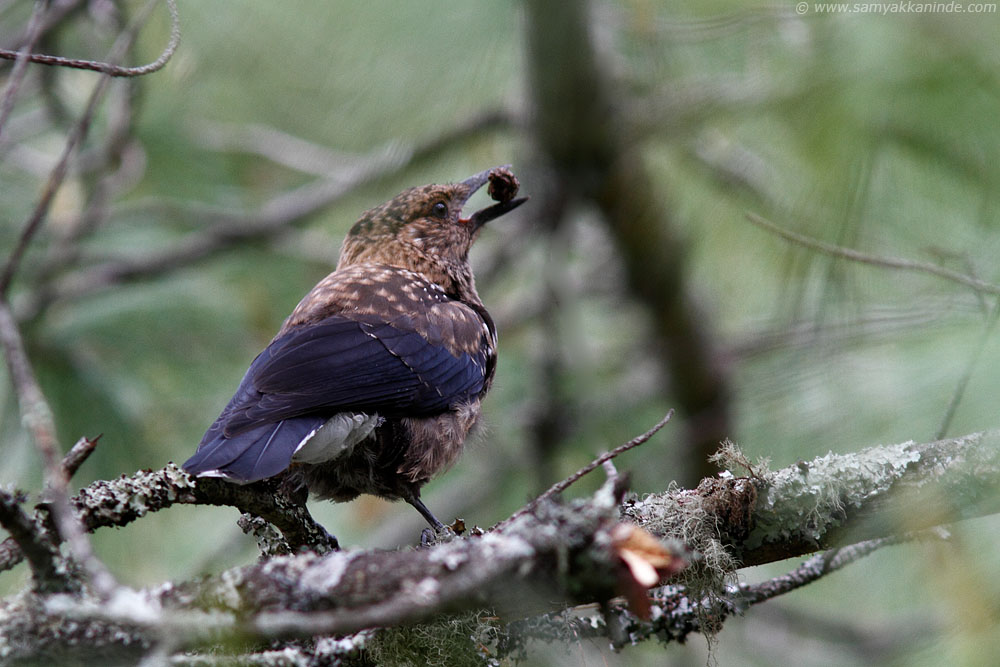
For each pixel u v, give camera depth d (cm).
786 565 1259
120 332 1216
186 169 1402
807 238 722
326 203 1352
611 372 1374
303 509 802
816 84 718
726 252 1019
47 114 1227
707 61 935
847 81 690
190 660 580
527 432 1316
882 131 691
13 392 1117
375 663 667
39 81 1155
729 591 714
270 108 1138
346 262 1187
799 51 763
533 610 625
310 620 521
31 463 1098
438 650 663
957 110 672
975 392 661
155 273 1309
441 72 971
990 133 679
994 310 663
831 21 721
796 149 753
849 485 689
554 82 1018
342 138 1055
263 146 1395
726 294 1072
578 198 1207
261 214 1349
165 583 608
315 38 973
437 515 1377
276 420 845
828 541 698
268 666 593
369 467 964
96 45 1249
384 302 1026
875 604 1039
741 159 934
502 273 1434
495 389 1205
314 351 934
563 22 955
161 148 1355
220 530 1371
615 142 1077
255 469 755
